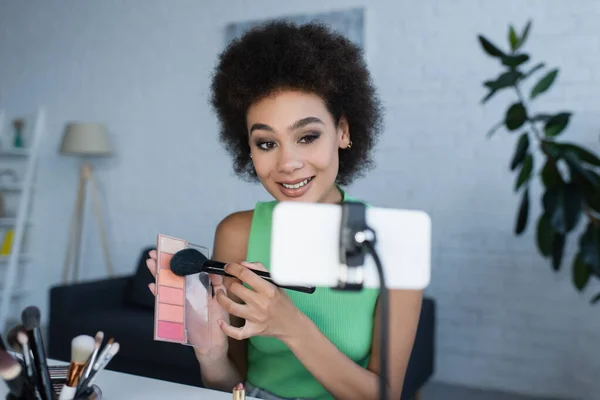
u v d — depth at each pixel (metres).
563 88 2.48
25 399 0.69
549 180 1.98
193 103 3.36
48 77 3.82
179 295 0.83
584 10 2.43
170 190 3.45
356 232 0.47
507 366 2.63
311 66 0.89
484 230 2.66
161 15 3.44
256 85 0.89
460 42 2.67
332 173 0.94
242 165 1.16
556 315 2.53
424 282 0.51
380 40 2.84
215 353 0.96
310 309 1.03
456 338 2.73
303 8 3.01
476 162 2.66
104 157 3.64
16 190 3.91
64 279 3.57
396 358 0.99
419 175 2.77
